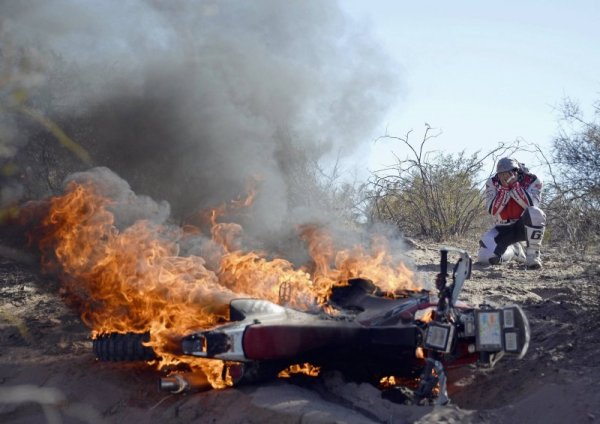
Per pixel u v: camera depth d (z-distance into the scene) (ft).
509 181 36.86
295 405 18.44
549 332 23.22
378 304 22.44
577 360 20.42
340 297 23.71
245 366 19.98
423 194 48.83
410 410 18.37
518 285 31.48
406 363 20.25
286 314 20.80
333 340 19.66
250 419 18.58
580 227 37.60
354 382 20.70
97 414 21.85
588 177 37.09
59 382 23.34
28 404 22.81
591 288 28.32
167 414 20.33
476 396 20.35
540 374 20.08
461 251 19.62
